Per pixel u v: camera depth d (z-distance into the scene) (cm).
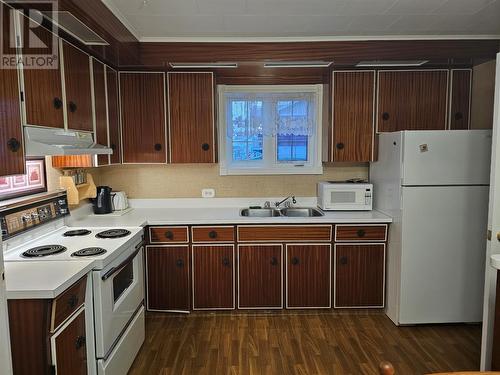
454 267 295
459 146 287
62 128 218
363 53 304
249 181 374
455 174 288
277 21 262
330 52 303
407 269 295
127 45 264
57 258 202
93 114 268
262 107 371
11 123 167
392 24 272
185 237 312
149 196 372
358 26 276
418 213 291
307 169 375
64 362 167
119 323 223
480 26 280
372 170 358
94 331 198
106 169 366
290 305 321
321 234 313
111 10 232
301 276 318
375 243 316
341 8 240
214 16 251
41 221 242
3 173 161
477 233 293
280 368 246
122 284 243
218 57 301
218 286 318
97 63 278
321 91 366
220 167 371
